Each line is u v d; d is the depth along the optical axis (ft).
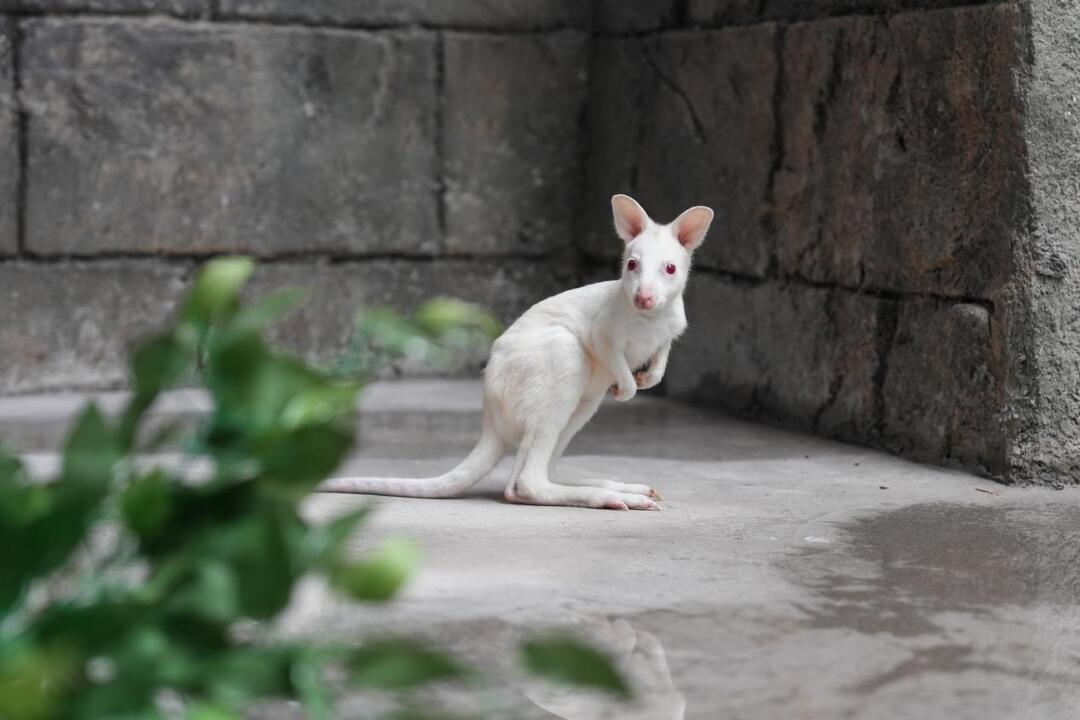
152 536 6.78
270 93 36.29
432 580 18.21
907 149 27.48
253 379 6.76
